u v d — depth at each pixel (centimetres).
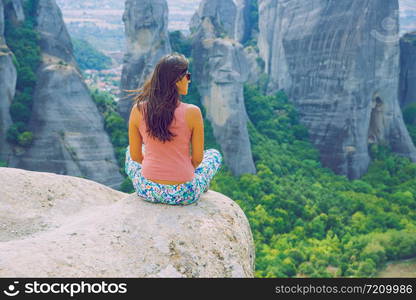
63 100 3800
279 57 6594
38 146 3662
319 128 5591
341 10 5303
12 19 4131
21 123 3678
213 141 4681
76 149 3738
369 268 3078
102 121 4106
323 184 4878
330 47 5403
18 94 3753
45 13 4312
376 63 5328
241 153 4641
